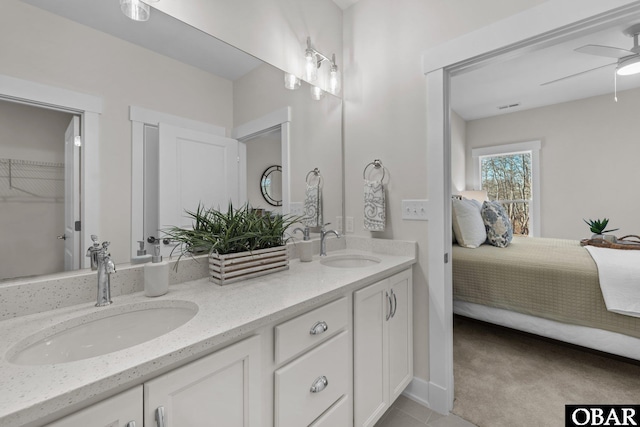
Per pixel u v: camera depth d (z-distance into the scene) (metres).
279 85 1.65
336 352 1.14
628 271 1.81
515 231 4.36
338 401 1.16
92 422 0.55
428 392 1.66
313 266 1.50
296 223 1.74
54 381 0.54
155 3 1.14
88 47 0.99
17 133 0.85
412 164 1.71
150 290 1.00
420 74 1.67
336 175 2.01
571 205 3.90
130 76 1.09
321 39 1.92
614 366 2.02
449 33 1.56
